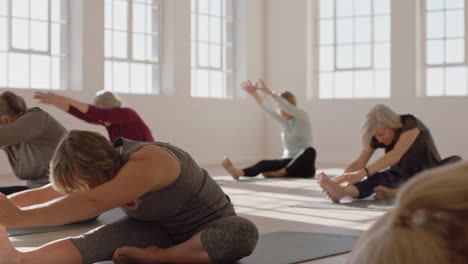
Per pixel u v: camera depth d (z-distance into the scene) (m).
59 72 8.93
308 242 2.90
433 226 0.47
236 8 11.29
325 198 4.97
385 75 10.58
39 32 8.70
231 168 6.95
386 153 4.62
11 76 8.41
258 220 3.74
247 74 11.23
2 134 3.48
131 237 2.25
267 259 2.48
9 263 1.96
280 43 11.33
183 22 10.19
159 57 10.09
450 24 10.23
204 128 10.55
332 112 10.88
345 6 10.89
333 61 11.00
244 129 11.20
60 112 8.59
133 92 9.77
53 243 2.12
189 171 2.13
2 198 1.86
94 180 1.93
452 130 10.09
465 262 0.46
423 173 0.49
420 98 10.23
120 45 9.61
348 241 2.93
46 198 2.37
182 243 2.21
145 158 2.01
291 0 11.23
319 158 10.98
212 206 2.25
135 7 9.80
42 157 3.63
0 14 8.30
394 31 10.36
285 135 7.52
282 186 6.11
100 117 4.57
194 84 10.67
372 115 4.65
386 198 4.69
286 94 7.48
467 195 0.46
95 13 9.04
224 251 2.17
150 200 2.13
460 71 10.17
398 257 0.46
